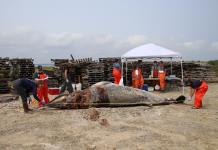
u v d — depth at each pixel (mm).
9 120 11664
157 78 21172
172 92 20547
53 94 19297
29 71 22750
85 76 22547
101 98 13586
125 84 22547
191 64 25219
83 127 10375
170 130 9938
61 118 11695
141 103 13898
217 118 11586
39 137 9406
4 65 22188
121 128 10188
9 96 18281
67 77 16516
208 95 18219
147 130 9922
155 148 8195
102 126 10453
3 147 8578
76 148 8305
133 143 8617
